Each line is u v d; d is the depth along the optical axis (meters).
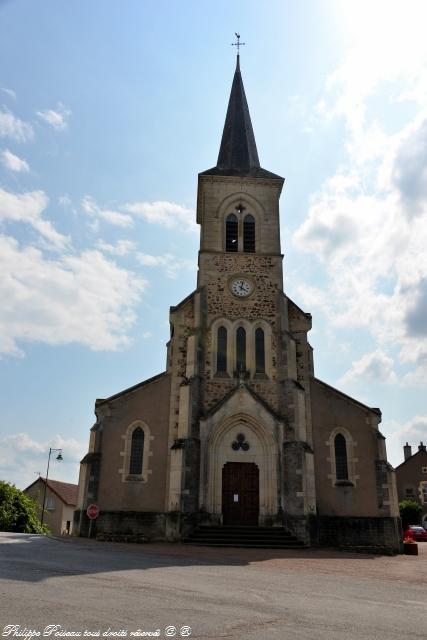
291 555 17.70
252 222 27.94
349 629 6.83
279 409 23.98
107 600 7.84
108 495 22.58
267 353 25.09
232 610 7.66
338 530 22.75
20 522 34.25
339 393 24.83
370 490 23.41
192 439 22.73
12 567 10.68
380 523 22.88
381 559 17.64
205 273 26.36
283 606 8.16
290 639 6.22
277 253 27.09
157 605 7.71
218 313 25.62
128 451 23.27
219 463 22.78
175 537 20.95
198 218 32.91
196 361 24.11
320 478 23.56
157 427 23.66
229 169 29.47
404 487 58.12
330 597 9.20
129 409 23.81
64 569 10.77
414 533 39.16
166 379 24.44
